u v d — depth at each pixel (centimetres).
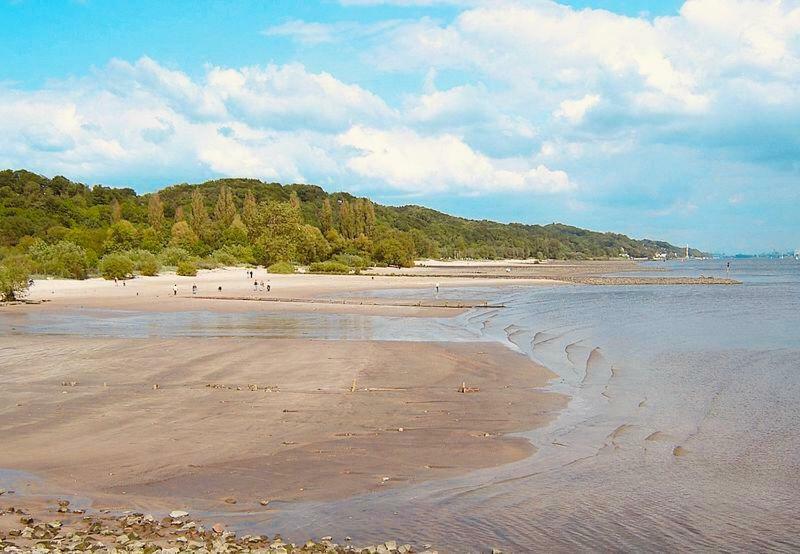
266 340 3781
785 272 18650
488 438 1788
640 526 1198
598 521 1218
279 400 2200
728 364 3045
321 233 16600
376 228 18975
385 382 2558
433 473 1487
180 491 1342
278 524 1177
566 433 1853
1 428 1823
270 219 15712
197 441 1705
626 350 3512
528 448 1697
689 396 2350
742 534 1170
